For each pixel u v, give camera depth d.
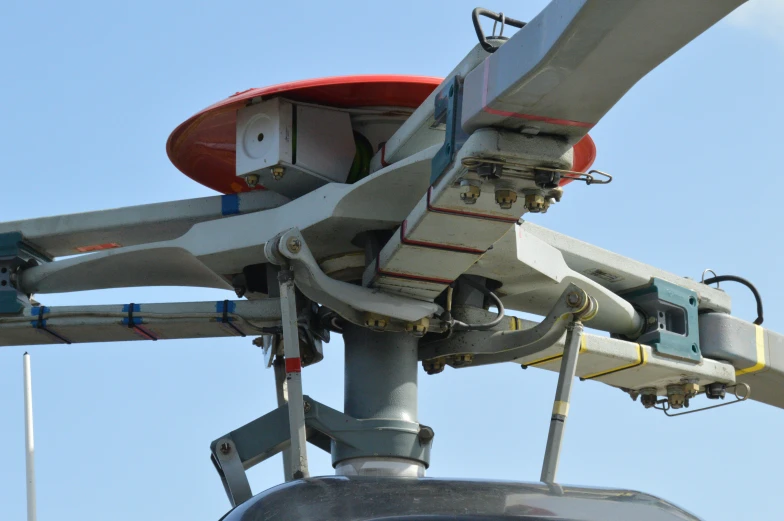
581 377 12.70
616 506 7.12
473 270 10.74
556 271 11.04
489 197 8.27
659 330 12.49
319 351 11.20
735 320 13.24
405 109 10.45
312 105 10.32
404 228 9.07
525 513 6.79
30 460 11.93
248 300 10.87
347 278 10.61
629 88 7.13
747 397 12.98
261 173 10.28
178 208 11.30
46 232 11.62
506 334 10.71
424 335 10.98
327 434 10.12
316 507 7.00
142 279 11.64
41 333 11.48
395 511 6.79
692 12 6.23
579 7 6.34
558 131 7.72
